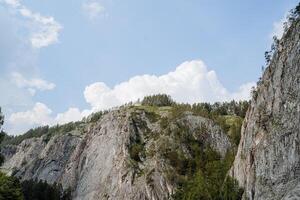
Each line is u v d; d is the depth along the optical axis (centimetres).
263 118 14688
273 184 12488
